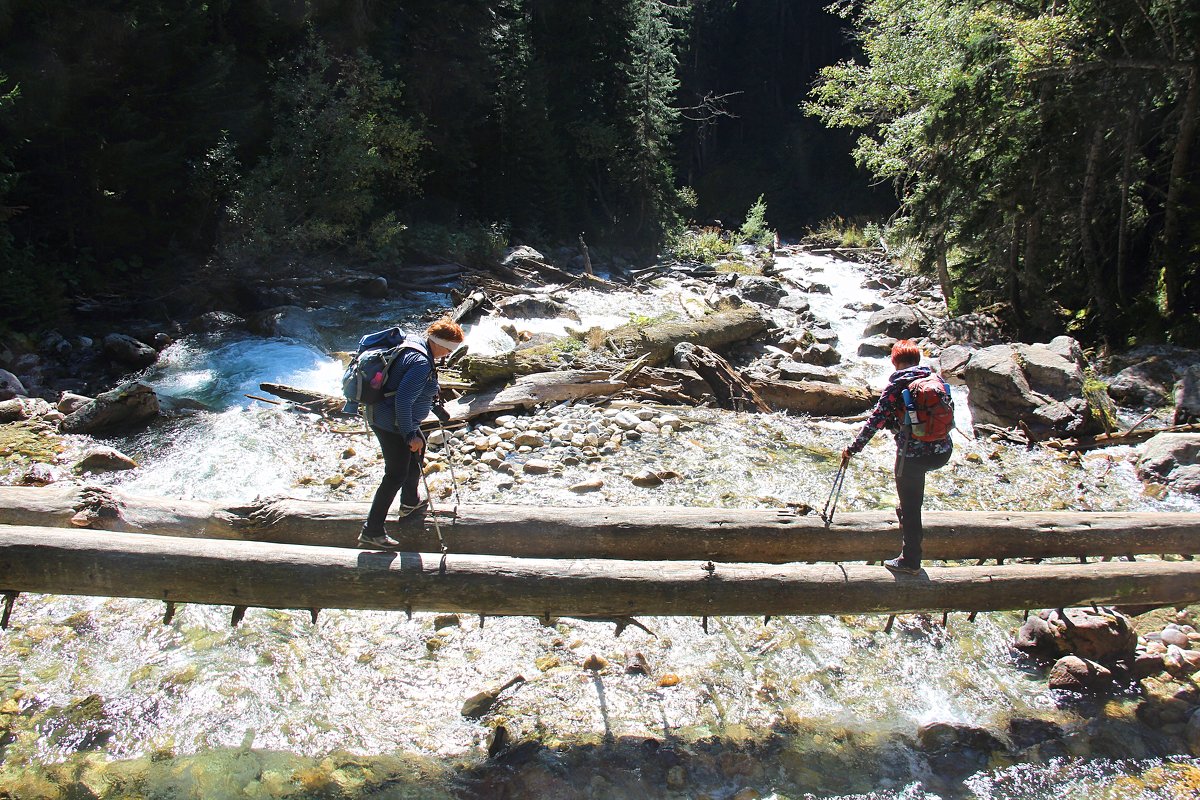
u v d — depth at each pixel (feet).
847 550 18.02
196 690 15.87
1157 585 17.80
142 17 48.06
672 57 97.19
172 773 13.96
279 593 15.15
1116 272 48.39
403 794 13.75
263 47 61.41
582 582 15.76
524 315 48.16
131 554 14.70
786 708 16.29
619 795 13.93
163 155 49.11
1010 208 48.78
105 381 36.45
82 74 45.32
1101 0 43.14
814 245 104.63
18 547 14.33
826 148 144.97
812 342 46.16
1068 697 16.96
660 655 17.62
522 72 82.07
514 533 17.24
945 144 50.90
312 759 14.42
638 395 34.65
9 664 16.35
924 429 15.99
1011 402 33.35
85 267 47.44
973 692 17.06
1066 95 45.16
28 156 46.44
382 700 15.93
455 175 78.64
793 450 29.50
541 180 82.43
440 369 35.96
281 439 28.60
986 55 46.75
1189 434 29.73
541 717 15.64
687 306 53.62
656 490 25.13
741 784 14.35
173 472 25.63
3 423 30.25
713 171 151.02
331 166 56.03
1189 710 16.46
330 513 17.37
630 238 91.81
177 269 51.80
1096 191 47.91
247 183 53.01
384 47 68.18
